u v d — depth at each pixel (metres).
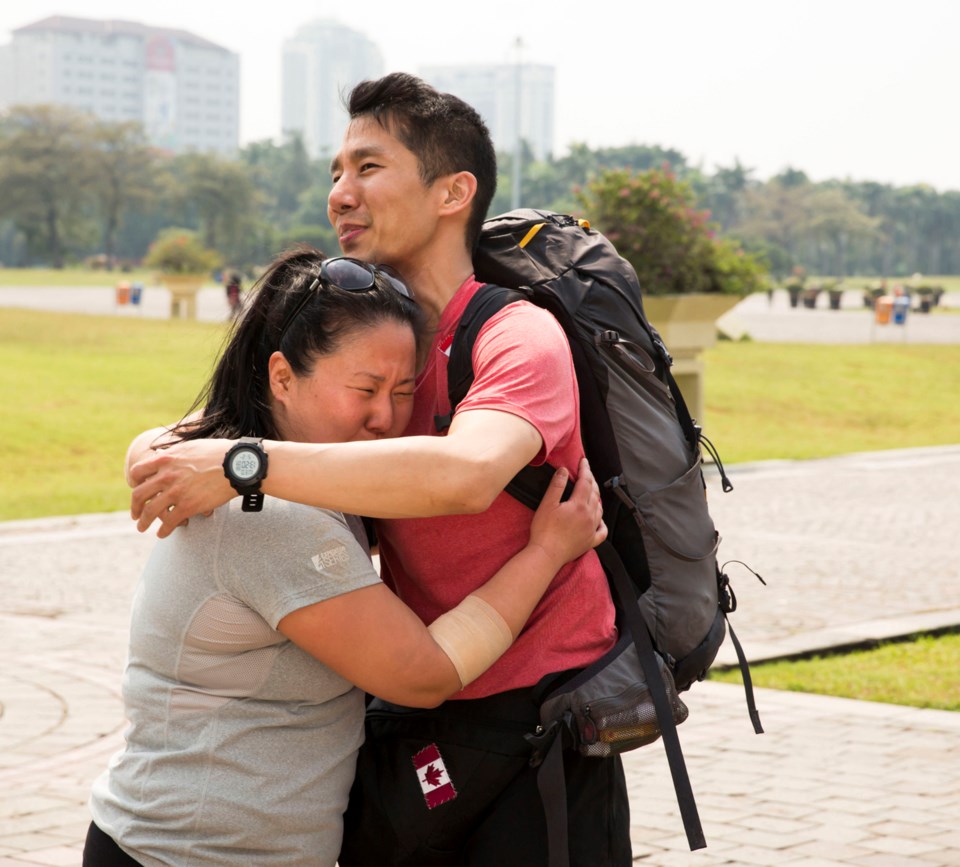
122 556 9.36
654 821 4.19
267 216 152.75
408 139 2.13
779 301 71.31
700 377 14.33
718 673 6.17
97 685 5.94
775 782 4.57
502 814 2.10
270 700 2.01
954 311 60.41
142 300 52.16
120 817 2.01
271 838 1.98
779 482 13.56
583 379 2.12
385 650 1.96
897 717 5.42
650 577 2.16
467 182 2.15
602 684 2.05
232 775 1.98
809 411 20.78
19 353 23.39
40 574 8.68
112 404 18.27
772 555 9.38
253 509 1.88
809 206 147.00
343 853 2.23
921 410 21.75
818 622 7.22
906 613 7.49
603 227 13.90
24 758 4.89
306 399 2.04
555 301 2.11
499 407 1.92
